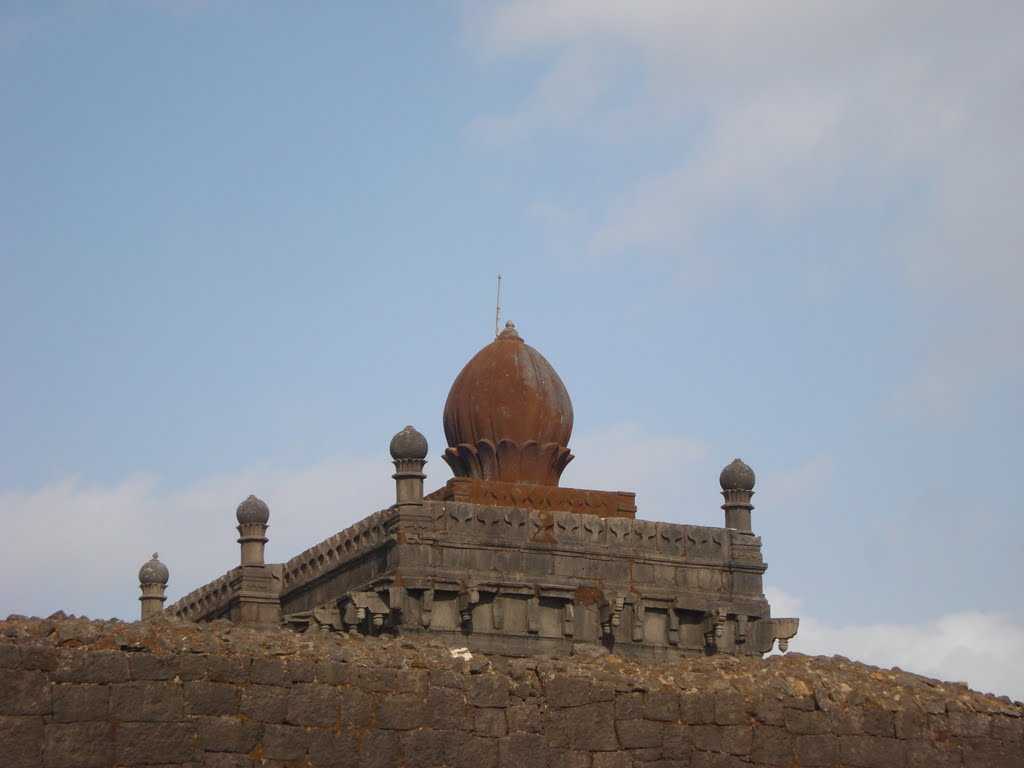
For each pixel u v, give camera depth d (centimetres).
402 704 3962
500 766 4028
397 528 5781
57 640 3694
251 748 3809
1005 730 4522
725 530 6203
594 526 6009
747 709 4281
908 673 4612
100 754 3666
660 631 6059
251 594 6256
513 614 5859
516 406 6250
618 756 4144
